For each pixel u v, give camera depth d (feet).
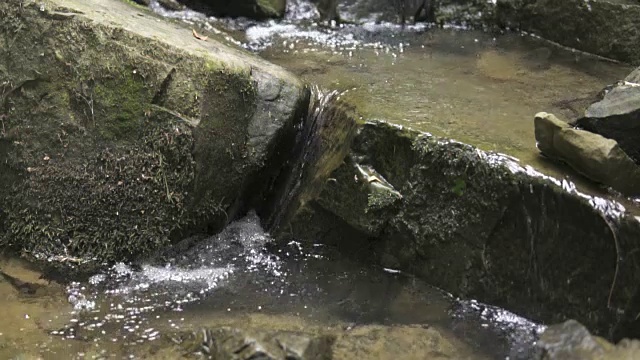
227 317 12.24
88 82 12.67
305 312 12.30
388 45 14.93
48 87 12.73
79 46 12.70
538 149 12.21
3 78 12.79
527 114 12.95
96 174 12.67
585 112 12.29
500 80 13.80
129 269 12.70
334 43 15.03
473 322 12.12
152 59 12.63
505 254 12.09
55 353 11.86
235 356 11.51
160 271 12.71
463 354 11.84
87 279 12.61
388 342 11.93
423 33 15.31
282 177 13.39
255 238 13.10
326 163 12.93
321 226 12.90
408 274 12.61
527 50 14.65
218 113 12.69
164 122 12.58
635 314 11.57
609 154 11.66
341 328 12.10
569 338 11.47
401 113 12.83
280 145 13.19
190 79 12.62
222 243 13.02
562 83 13.71
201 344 11.83
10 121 12.78
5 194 12.83
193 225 12.82
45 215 12.75
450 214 12.32
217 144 12.71
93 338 12.02
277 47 14.89
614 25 14.25
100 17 12.84
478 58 14.43
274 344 11.55
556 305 11.93
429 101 13.19
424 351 11.85
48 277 12.62
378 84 13.66
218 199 12.89
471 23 15.42
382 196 12.48
